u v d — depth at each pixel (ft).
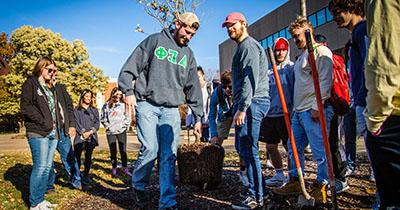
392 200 6.04
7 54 110.63
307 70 11.23
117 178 19.15
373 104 5.40
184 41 12.28
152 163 12.24
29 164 22.58
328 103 10.85
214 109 16.96
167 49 12.01
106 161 26.14
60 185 17.21
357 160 20.71
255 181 11.25
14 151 38.63
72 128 16.24
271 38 93.91
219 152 15.03
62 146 16.25
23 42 108.99
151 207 12.66
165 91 11.96
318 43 11.36
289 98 14.26
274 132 14.65
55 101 13.53
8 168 20.84
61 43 113.29
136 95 12.11
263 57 11.22
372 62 5.26
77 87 112.78
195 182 14.75
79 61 118.11
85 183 17.44
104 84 121.39
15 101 106.93
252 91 10.40
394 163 5.81
